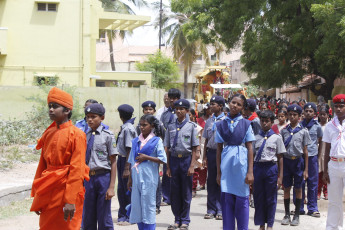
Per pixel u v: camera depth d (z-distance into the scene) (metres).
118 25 32.97
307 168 8.34
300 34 24.55
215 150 8.45
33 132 17.44
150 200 6.46
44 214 4.94
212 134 8.46
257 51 26.78
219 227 7.88
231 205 6.58
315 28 24.50
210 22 28.22
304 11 25.44
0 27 25.08
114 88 21.64
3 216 8.12
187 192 7.63
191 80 55.91
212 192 8.55
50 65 25.78
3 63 25.47
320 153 9.45
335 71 25.42
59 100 4.92
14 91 20.61
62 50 25.83
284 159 8.27
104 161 6.43
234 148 6.50
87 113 6.43
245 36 27.67
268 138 7.46
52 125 5.14
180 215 7.69
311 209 8.79
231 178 6.51
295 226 8.02
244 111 8.09
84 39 25.88
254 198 7.49
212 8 27.89
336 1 21.98
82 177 4.91
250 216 8.76
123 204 7.95
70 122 5.04
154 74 44.59
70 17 25.83
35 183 4.91
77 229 4.97
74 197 4.82
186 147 7.62
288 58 26.61
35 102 20.61
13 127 16.94
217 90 34.16
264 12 26.69
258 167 7.42
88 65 25.95
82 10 25.80
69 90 20.02
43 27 25.69
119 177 7.90
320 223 8.20
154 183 6.50
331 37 22.02
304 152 8.33
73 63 25.92
